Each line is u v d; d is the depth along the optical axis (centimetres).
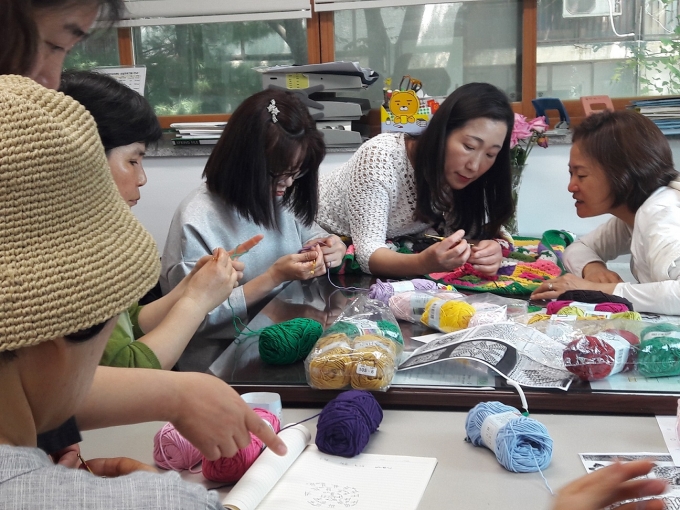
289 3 311
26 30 85
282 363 119
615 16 305
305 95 296
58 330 47
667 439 92
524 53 311
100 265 50
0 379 51
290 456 87
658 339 108
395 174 207
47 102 49
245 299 164
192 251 168
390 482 83
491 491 81
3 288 46
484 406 93
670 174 171
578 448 91
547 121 291
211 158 176
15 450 51
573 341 107
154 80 335
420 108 248
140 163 152
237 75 330
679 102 283
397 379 109
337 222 225
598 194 177
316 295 172
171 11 318
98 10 97
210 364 127
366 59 323
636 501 66
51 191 47
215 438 82
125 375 84
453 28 315
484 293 162
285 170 172
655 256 157
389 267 191
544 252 205
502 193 215
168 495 50
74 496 49
